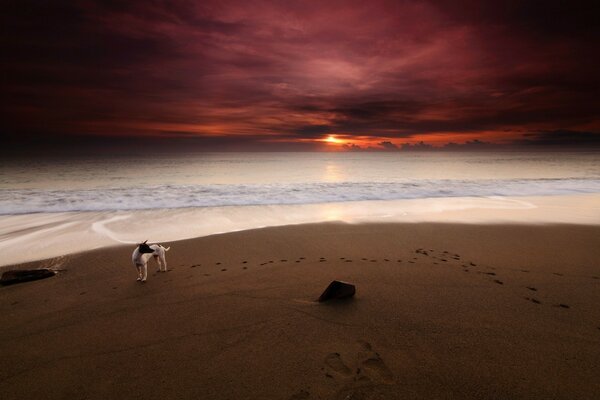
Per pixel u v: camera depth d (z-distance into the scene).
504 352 3.50
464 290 5.25
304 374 3.15
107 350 3.62
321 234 9.35
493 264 6.75
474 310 4.52
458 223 10.73
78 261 7.02
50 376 3.18
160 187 19.12
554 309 4.58
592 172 31.44
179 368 3.27
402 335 3.84
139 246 5.75
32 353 3.58
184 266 6.67
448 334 3.86
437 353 3.48
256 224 10.67
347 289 4.81
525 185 19.92
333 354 3.47
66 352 3.60
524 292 5.19
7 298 5.10
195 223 10.80
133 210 12.88
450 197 16.16
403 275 6.01
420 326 4.05
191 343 3.74
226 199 15.33
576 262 6.89
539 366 3.26
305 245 8.27
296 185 20.11
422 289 5.29
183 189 18.27
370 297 4.94
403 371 3.18
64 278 6.00
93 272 6.33
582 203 14.42
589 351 3.54
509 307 4.62
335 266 6.60
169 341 3.78
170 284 5.63
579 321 4.23
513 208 13.41
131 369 3.27
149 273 6.27
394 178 29.84
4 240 8.73
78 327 4.16
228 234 9.34
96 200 14.78
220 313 4.48
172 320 4.30
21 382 3.10
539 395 2.84
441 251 7.76
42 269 6.10
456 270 6.31
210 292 5.25
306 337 3.82
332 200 15.26
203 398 2.85
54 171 34.22
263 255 7.45
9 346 3.73
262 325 4.11
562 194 16.84
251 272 6.25
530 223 10.74
